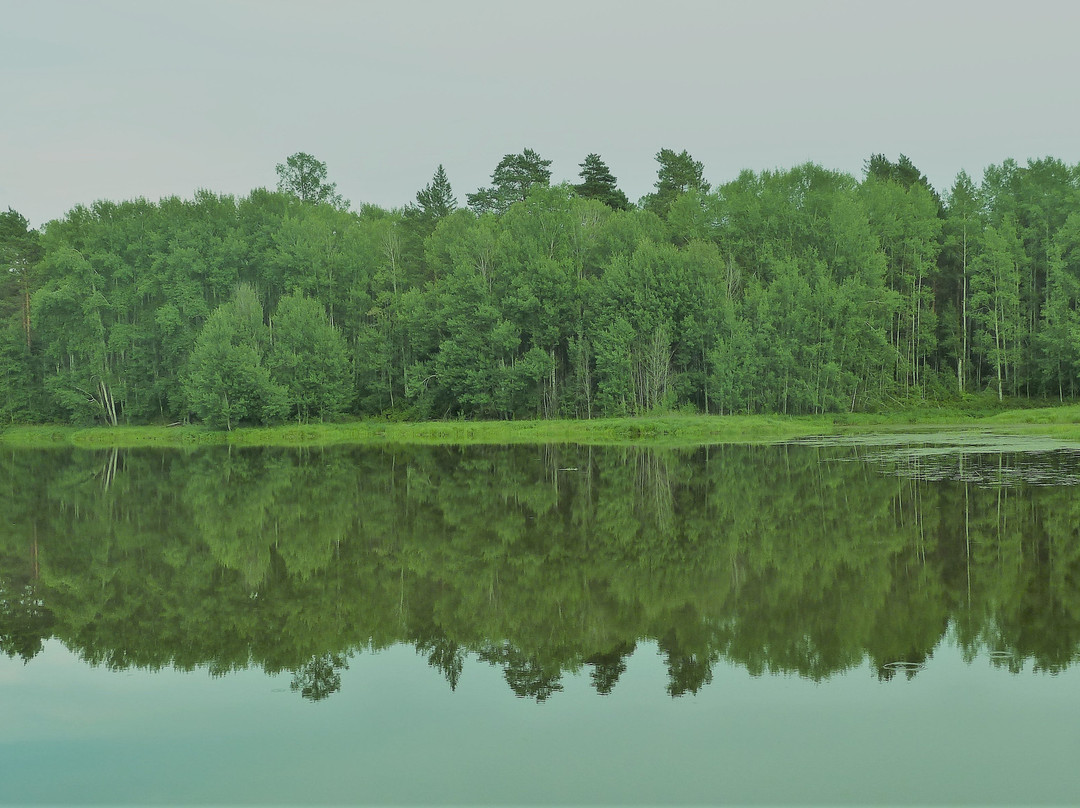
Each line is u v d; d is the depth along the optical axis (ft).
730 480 118.52
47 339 313.32
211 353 258.16
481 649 49.67
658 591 60.80
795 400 264.93
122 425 298.56
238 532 88.69
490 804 31.42
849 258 281.54
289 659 49.16
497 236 296.30
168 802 32.48
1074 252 277.03
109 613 60.03
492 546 78.38
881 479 112.57
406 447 201.67
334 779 33.83
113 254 302.04
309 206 341.41
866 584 60.75
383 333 295.89
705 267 266.16
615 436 221.66
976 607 54.29
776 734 36.65
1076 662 44.04
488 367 273.33
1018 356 279.08
